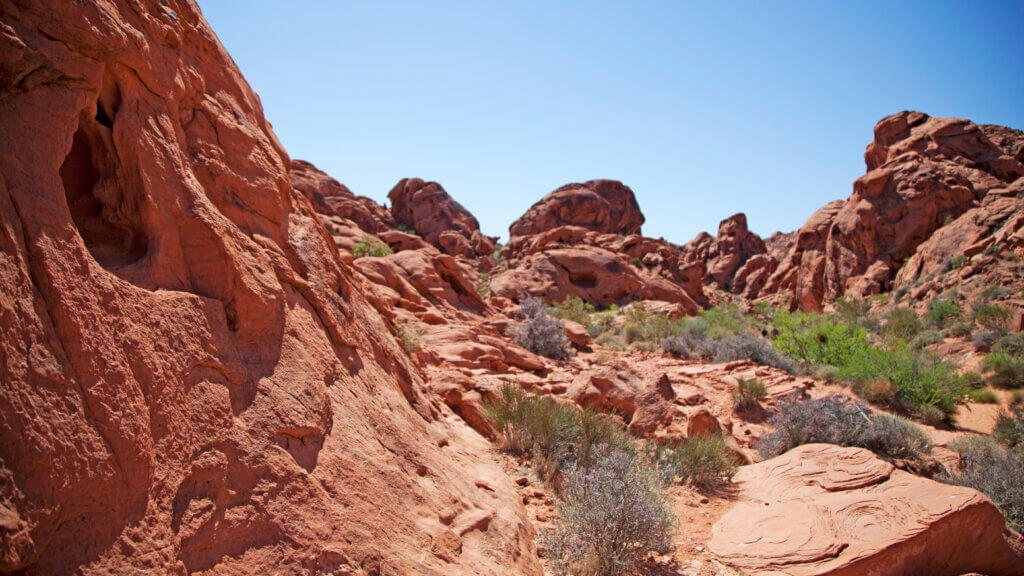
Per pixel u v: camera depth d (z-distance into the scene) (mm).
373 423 4246
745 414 10742
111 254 2896
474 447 6590
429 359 10305
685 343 18172
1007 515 6547
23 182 2191
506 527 4582
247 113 4688
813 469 7109
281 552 2666
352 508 3232
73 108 2506
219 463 2670
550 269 34625
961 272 26250
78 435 2051
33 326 2029
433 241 49844
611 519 4863
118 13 2938
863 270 35156
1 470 1789
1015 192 30062
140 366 2438
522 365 13109
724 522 6137
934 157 35469
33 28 2338
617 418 8875
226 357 3090
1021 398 12719
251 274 3549
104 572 1979
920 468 7895
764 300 49438
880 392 11844
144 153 2990
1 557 1696
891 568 4961
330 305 4715
